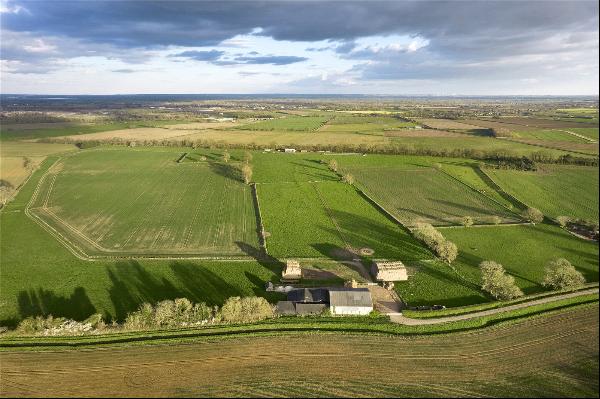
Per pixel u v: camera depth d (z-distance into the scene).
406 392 48.00
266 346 56.09
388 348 56.00
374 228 100.06
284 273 74.50
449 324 61.31
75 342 56.56
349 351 55.28
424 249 88.44
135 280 74.00
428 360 53.66
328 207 115.31
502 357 54.12
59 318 59.62
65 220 104.81
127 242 91.06
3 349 54.72
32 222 103.19
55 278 74.38
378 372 51.31
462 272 78.50
